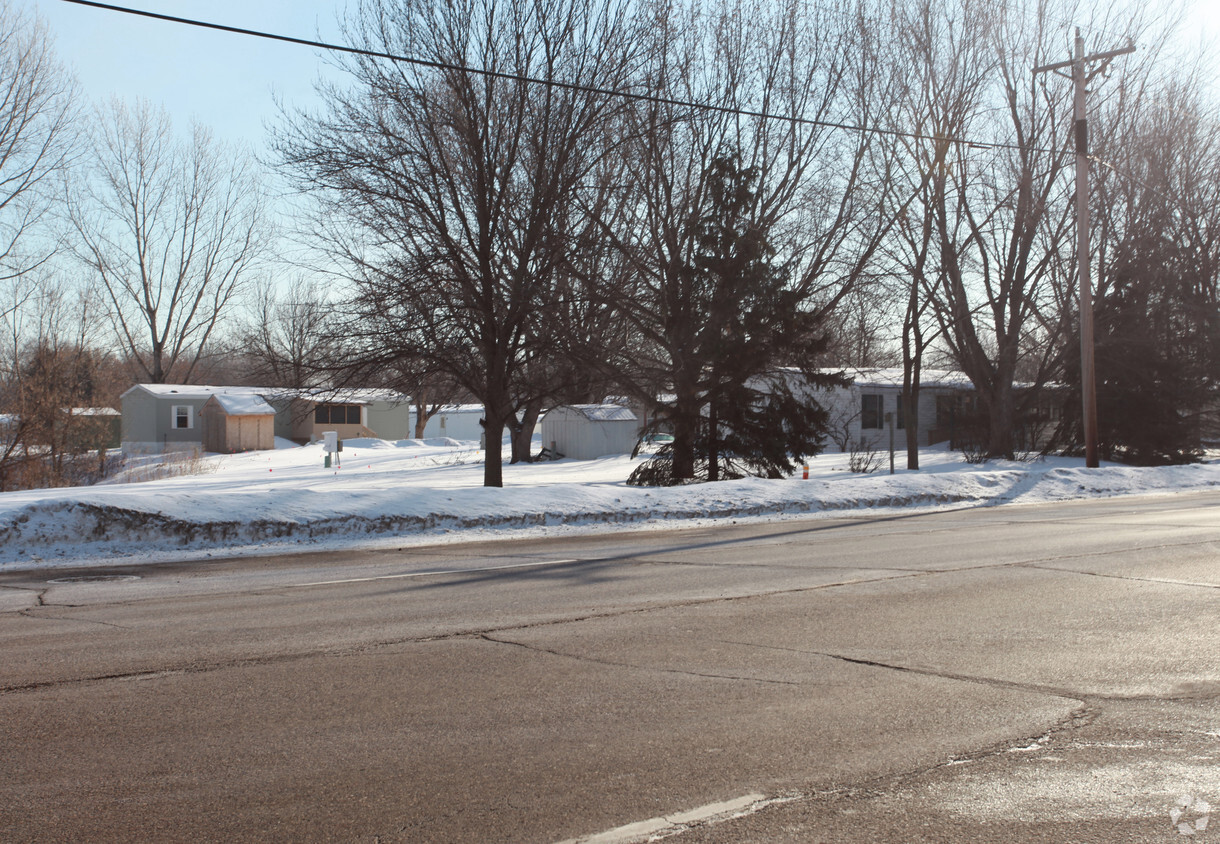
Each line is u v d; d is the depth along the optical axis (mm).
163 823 3797
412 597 9219
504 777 4230
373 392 22641
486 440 21203
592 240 20516
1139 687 5594
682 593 9117
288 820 3809
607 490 18844
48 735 4891
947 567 10602
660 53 21266
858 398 41875
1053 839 3549
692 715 5098
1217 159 34594
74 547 13508
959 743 4613
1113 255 32344
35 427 29812
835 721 4969
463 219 19547
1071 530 14523
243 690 5707
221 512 14898
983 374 32500
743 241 22281
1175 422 34312
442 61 19141
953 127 27094
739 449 23562
